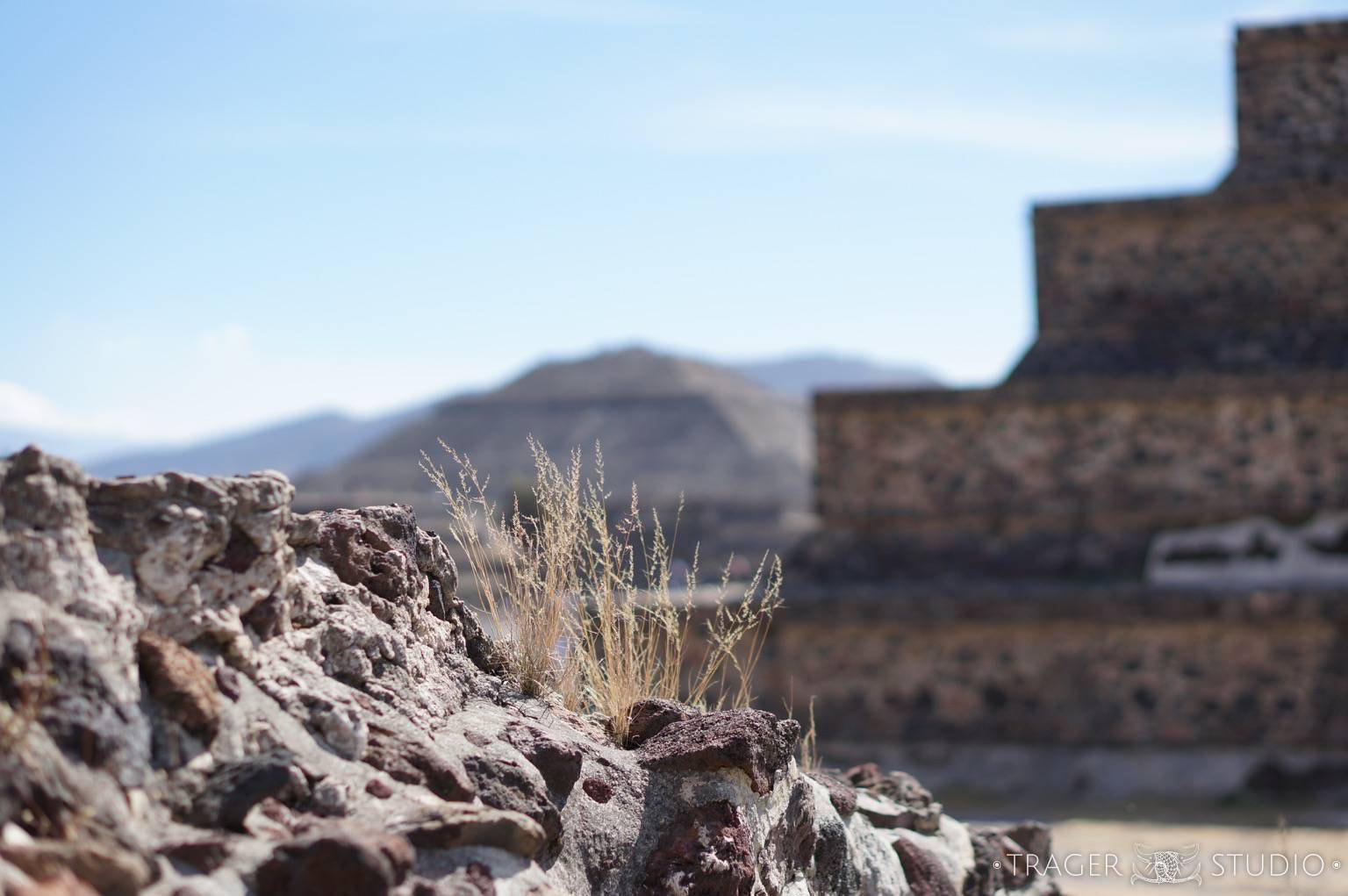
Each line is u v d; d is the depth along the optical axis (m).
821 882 7.80
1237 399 31.95
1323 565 31.00
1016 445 33.22
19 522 4.98
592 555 7.90
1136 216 35.53
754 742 6.96
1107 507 32.59
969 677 31.22
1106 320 35.62
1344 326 34.50
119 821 4.68
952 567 33.12
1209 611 29.45
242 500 5.76
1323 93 36.31
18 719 4.53
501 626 7.61
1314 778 28.75
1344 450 31.42
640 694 7.88
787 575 33.75
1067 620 30.38
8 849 4.18
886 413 33.88
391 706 6.15
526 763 6.26
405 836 5.25
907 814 9.39
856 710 31.59
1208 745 29.73
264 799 5.13
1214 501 32.00
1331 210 34.88
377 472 196.00
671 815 6.75
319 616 6.22
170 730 5.14
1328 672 29.34
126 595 5.23
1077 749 30.39
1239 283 35.22
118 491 5.39
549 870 6.09
